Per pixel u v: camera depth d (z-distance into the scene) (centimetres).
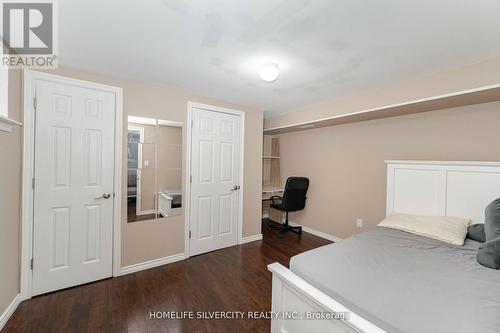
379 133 310
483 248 152
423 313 99
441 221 216
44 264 201
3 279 164
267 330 167
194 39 160
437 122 256
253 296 209
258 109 357
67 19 138
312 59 187
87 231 222
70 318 174
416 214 251
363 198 329
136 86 247
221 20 138
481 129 226
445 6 122
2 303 163
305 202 412
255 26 144
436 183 242
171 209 275
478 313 98
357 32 148
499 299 108
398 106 241
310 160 410
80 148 216
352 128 344
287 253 310
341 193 357
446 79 204
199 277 241
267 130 432
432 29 144
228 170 327
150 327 168
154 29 149
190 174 290
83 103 217
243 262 279
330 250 168
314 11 128
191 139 289
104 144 229
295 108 353
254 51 176
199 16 135
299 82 240
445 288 118
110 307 189
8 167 167
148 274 246
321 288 125
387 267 142
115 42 166
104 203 231
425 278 129
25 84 188
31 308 183
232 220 334
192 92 279
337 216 362
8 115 166
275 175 488
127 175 244
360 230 331
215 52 179
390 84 242
